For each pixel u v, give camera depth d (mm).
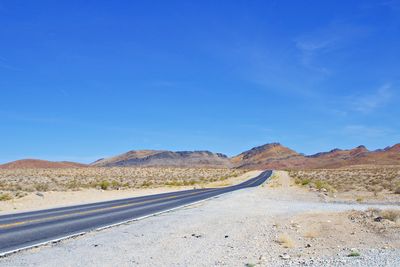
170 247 12898
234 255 11773
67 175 98312
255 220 19375
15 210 25359
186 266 10414
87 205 28750
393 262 9719
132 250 12414
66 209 25531
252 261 10945
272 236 15047
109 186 55312
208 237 14797
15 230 16328
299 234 15484
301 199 34500
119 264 10594
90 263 10664
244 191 46125
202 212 23344
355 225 16984
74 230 16438
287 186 57781
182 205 28531
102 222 19000
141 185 63469
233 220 19531
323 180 69500
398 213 18281
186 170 150375
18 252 12062
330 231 15852
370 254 11164
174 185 68188
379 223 16938
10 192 39594
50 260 10992
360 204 28906
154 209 25578
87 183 64688
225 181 90188
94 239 14352
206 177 105062
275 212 22891
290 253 12094
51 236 14922
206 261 10977
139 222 19016
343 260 10375
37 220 19547
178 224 18219
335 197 35281
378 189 40438
